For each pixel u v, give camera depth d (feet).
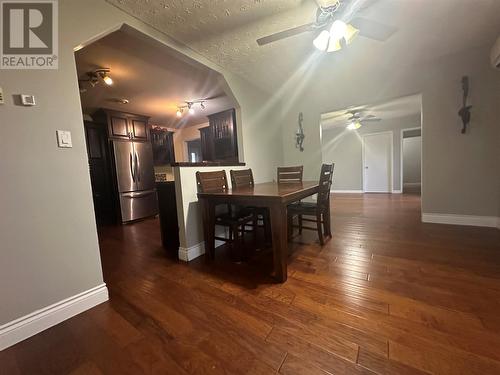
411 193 20.04
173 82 10.03
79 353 3.67
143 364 3.40
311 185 8.13
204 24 6.30
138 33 6.11
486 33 7.33
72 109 4.72
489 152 8.68
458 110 9.01
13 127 3.97
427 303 4.42
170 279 6.09
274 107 12.75
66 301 4.58
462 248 6.93
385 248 7.32
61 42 4.56
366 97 10.71
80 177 4.84
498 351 3.27
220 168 8.77
